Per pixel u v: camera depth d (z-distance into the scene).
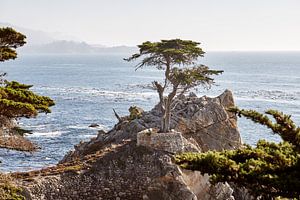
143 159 44.38
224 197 43.91
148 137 45.62
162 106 51.66
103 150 46.62
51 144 79.12
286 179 12.90
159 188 42.53
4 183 20.88
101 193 41.94
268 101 134.38
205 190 43.84
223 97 59.25
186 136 54.66
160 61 51.34
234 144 56.31
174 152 45.81
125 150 45.28
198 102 58.22
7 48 20.67
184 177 43.28
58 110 118.75
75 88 178.50
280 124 14.80
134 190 43.06
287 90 165.25
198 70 51.62
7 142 19.08
